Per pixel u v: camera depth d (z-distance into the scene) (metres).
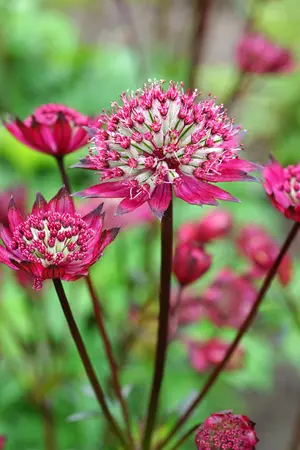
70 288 0.35
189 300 0.28
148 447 0.24
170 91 0.22
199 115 0.22
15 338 0.31
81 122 0.24
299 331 0.30
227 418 0.22
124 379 0.32
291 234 0.22
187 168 0.22
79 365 0.32
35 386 0.31
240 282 0.29
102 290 0.35
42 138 0.24
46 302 0.33
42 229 0.21
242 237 0.29
